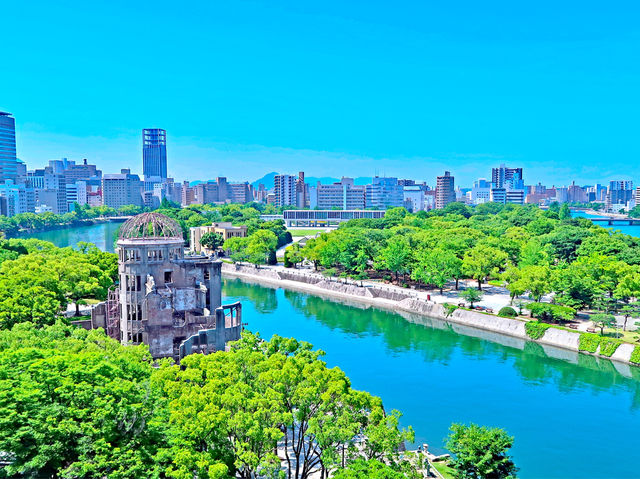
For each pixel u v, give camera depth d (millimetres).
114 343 90438
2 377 60188
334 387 65375
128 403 58250
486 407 107000
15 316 106250
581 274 168250
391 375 124375
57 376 60125
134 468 52156
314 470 73312
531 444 92062
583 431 97000
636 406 107750
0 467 55812
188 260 120250
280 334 158375
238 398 61625
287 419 59969
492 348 146375
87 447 54250
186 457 53250
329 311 192125
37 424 54125
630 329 150375
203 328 113312
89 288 143875
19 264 149625
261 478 66562
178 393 66938
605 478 81688
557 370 128375
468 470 70062
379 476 52781
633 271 170000
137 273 111188
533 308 161625
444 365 131875
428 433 95562
